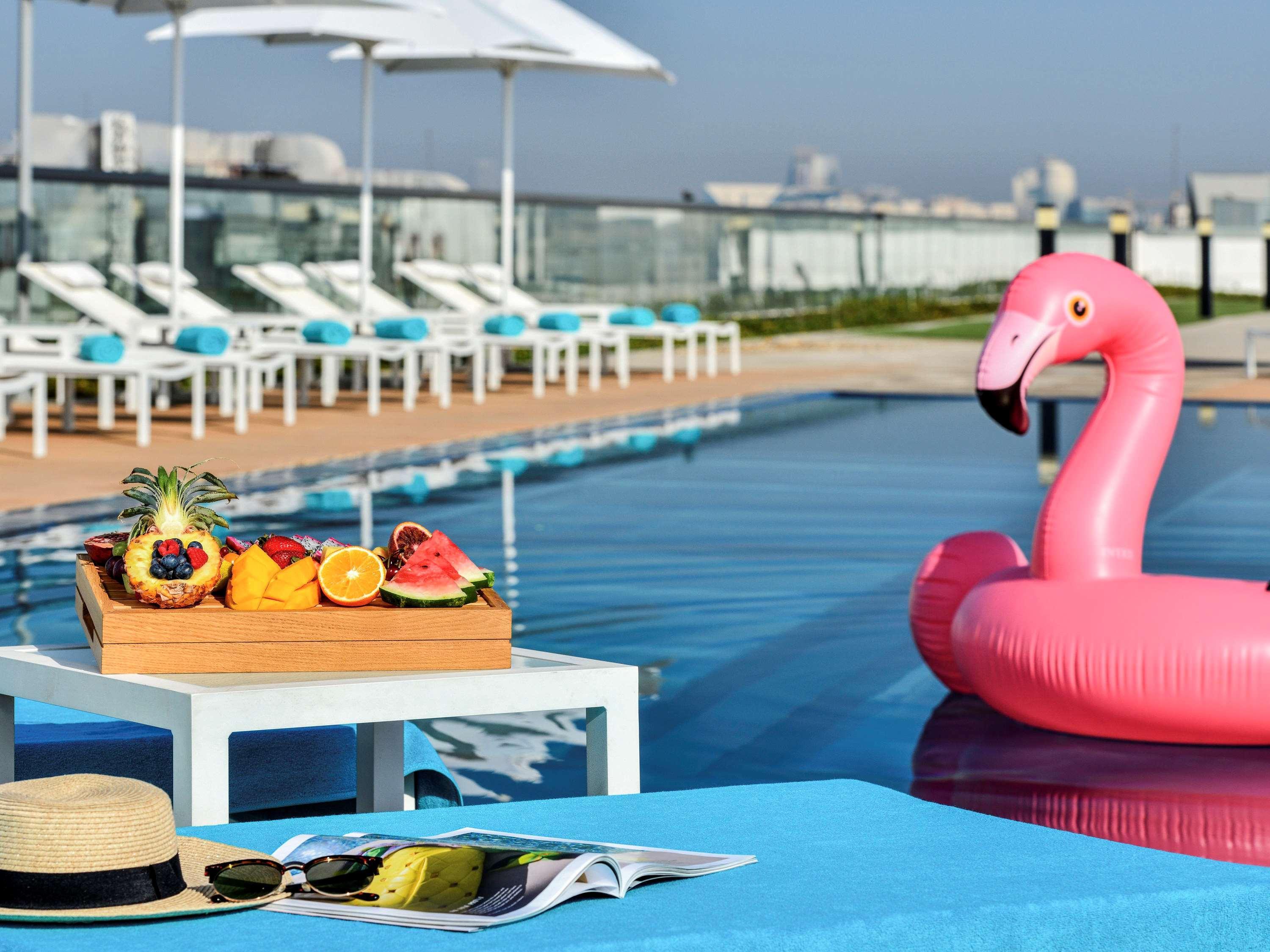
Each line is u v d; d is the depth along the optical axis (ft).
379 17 44.29
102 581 8.50
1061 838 6.86
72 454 29.68
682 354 66.44
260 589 7.84
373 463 29.19
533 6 49.29
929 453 32.78
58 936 5.41
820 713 12.57
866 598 17.43
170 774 9.38
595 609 16.72
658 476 28.73
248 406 40.86
